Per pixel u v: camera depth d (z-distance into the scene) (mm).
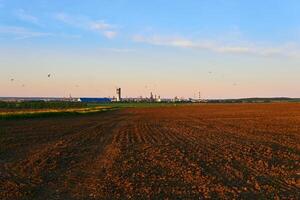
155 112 91812
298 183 14570
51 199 12516
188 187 13938
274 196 12617
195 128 42500
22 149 25328
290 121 52906
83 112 82000
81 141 30547
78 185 14484
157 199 12328
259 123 49406
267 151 23234
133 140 30891
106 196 12766
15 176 16328
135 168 17938
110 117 69938
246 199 12258
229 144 27078
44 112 68688
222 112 85125
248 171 16984
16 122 53469
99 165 19047
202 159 20328
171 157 21156
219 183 14578
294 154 22062
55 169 17969
